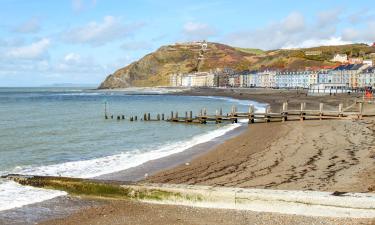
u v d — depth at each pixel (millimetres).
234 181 16297
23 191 15016
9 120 52625
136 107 88250
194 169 19750
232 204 12453
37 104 100500
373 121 39938
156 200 13352
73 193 14625
